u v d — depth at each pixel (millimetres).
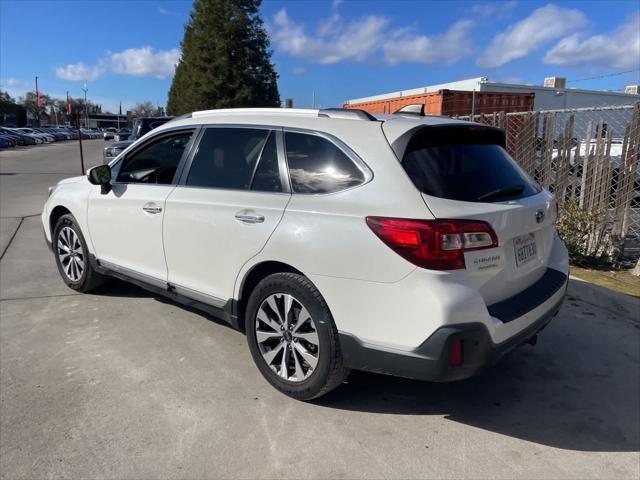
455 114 14258
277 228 3158
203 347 4031
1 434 2889
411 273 2666
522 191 3244
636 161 6020
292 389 3246
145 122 14781
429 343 2645
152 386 3438
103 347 4004
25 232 8219
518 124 7867
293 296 3123
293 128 3342
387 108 17922
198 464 2676
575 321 4648
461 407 3297
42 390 3355
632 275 5801
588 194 6551
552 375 3719
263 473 2623
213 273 3623
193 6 30203
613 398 3418
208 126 3879
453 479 2611
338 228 2898
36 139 56250
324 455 2775
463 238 2652
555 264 3584
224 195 3545
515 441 2945
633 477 2648
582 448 2889
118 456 2723
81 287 5137
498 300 2941
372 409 3242
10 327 4363
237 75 28953
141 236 4188
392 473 2643
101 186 4602
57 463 2660
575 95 16469
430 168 2871
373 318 2811
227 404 3240
